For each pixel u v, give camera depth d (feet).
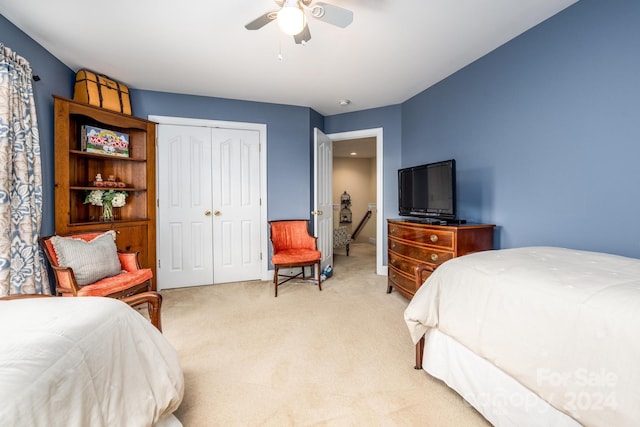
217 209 11.59
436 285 5.07
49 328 2.75
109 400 2.86
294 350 6.39
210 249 11.53
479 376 4.23
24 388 2.08
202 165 11.35
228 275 11.80
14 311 3.14
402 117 12.26
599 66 5.77
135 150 10.37
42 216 7.41
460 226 7.47
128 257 8.16
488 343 3.93
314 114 13.07
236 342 6.77
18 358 2.26
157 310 4.80
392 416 4.42
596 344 2.85
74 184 8.93
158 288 10.84
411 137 11.68
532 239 7.14
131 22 6.63
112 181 9.56
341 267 14.66
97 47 7.67
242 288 11.00
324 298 9.83
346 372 5.57
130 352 3.35
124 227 9.52
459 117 9.25
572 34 6.19
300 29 5.41
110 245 7.68
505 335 3.72
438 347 5.07
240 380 5.33
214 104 11.37
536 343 3.36
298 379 5.35
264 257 12.14
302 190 12.60
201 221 11.39
